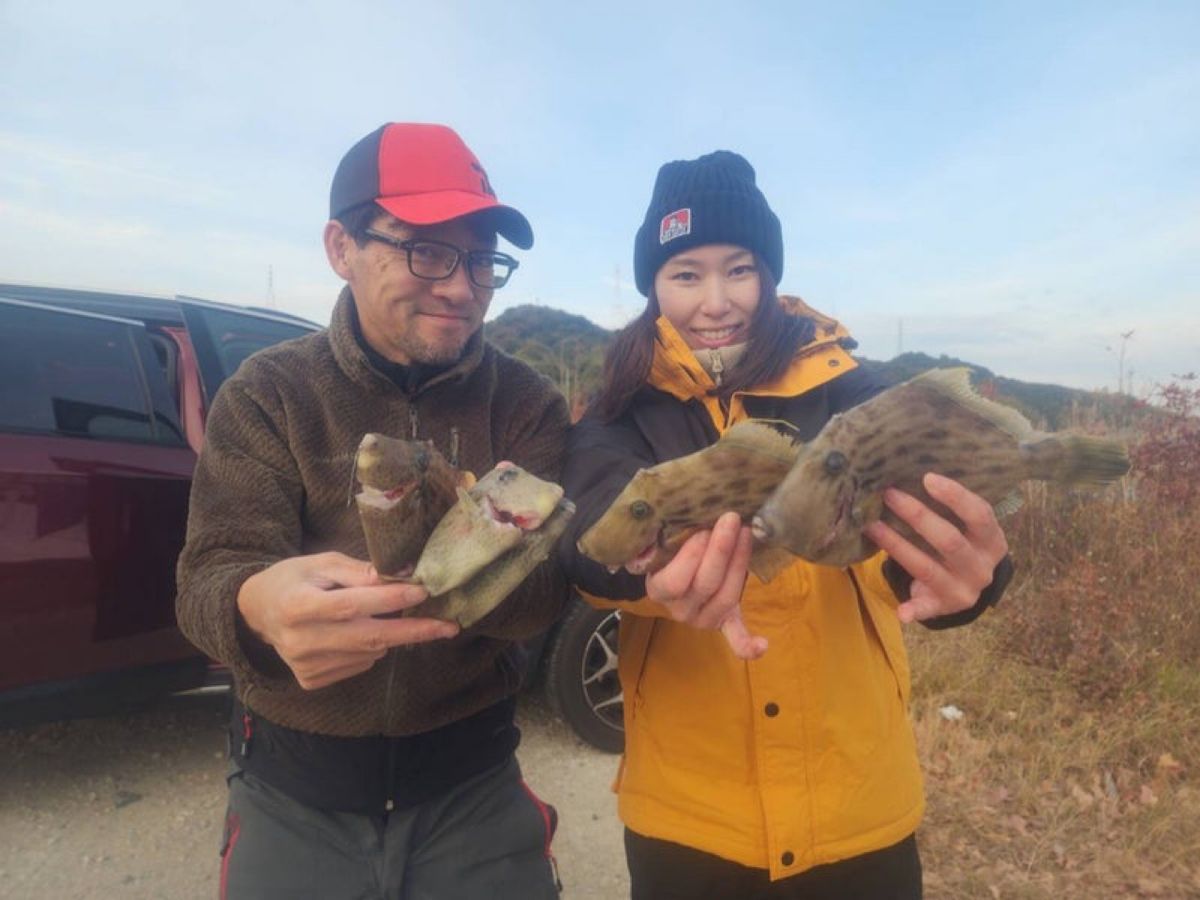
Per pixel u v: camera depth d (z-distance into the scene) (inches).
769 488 59.3
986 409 61.4
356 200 78.5
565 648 155.7
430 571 57.7
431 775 84.1
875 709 79.0
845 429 57.9
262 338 170.4
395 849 81.9
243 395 79.6
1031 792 146.0
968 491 57.9
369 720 80.2
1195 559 219.3
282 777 81.6
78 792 146.3
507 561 59.0
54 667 130.5
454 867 84.4
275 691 72.6
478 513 58.6
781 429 81.2
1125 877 125.3
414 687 80.3
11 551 126.0
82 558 131.5
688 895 79.7
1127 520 240.7
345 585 59.6
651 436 82.6
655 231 86.7
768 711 76.3
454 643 81.1
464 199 77.4
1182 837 135.2
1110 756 159.5
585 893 124.0
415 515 59.0
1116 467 61.0
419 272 77.9
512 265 84.0
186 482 142.9
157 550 138.8
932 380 61.0
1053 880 124.3
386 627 58.3
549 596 79.9
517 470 60.8
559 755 161.3
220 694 146.5
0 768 152.2
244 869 80.4
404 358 83.5
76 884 122.8
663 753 80.0
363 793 81.4
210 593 66.9
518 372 93.4
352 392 82.0
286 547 76.3
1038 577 237.5
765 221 84.2
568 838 136.6
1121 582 217.3
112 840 133.6
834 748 76.5
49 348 137.6
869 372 85.3
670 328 83.3
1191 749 160.1
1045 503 257.6
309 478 80.1
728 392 81.1
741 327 84.1
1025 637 203.5
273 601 59.1
